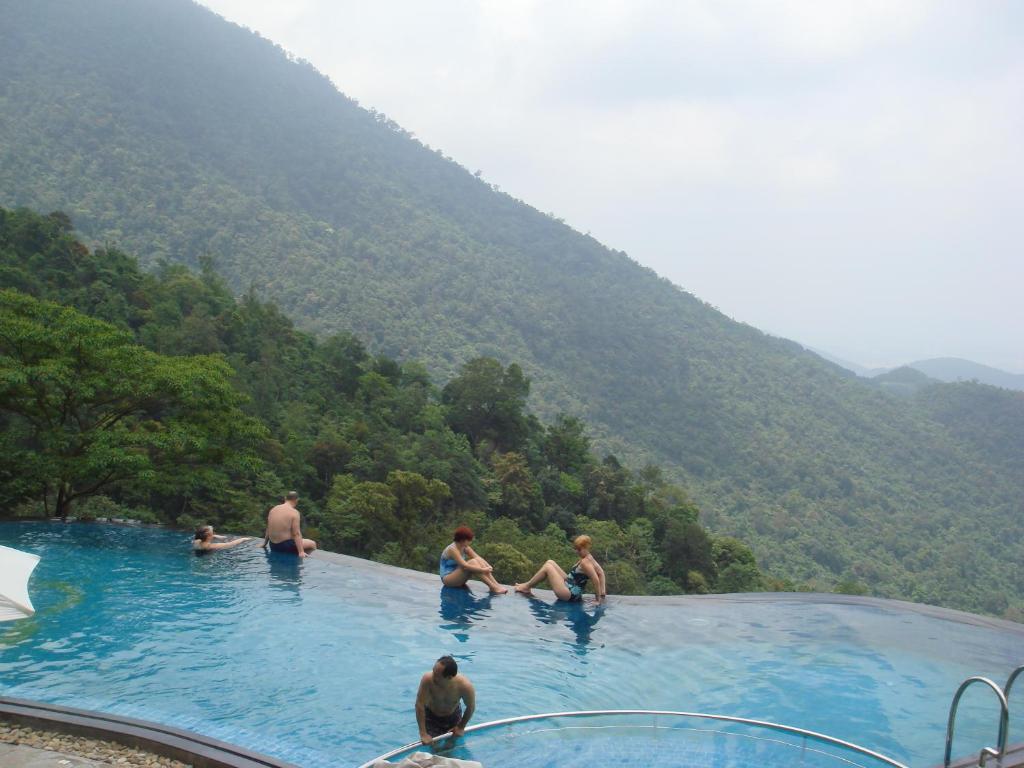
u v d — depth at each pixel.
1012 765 5.52
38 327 17.88
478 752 5.93
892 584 151.50
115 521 17.66
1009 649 10.01
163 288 87.00
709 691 8.23
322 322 190.00
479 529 67.81
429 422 89.38
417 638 9.70
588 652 9.50
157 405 20.19
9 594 8.23
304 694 7.57
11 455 17.53
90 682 7.64
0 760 5.44
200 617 10.19
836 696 8.13
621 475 96.44
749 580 86.50
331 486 65.62
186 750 5.64
